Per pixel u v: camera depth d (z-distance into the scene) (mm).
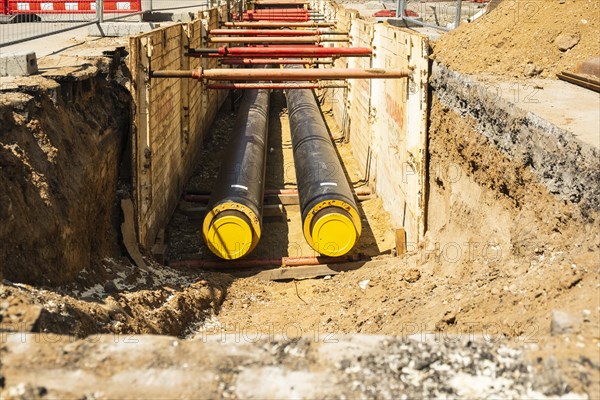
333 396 4473
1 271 6922
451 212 10594
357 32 19406
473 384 4605
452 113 10664
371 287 11086
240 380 4625
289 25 23516
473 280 8602
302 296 11641
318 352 4984
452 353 4969
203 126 20125
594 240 6543
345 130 21844
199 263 12422
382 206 15195
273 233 14164
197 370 4723
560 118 7852
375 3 33875
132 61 11211
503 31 11281
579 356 4758
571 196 7160
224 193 12766
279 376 4680
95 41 14180
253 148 15531
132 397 4418
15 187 7566
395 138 13719
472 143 9758
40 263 7688
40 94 8906
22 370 4652
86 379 4582
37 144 8391
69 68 10227
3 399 4301
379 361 4855
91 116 10461
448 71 10883
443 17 24719
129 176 11703
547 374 4598
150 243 12188
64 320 6719
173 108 14555
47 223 7914
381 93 15414
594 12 10828
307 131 16766
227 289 11672
